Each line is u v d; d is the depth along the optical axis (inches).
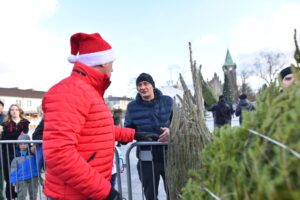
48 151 75.4
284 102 36.1
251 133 38.6
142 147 135.1
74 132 77.2
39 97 3154.5
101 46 91.9
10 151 194.2
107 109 89.0
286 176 30.5
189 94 99.7
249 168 35.7
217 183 40.6
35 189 175.2
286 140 32.4
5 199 196.4
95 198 78.6
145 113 146.9
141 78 147.5
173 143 99.3
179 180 97.3
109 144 87.0
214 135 48.9
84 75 87.0
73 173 75.3
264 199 32.2
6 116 224.8
